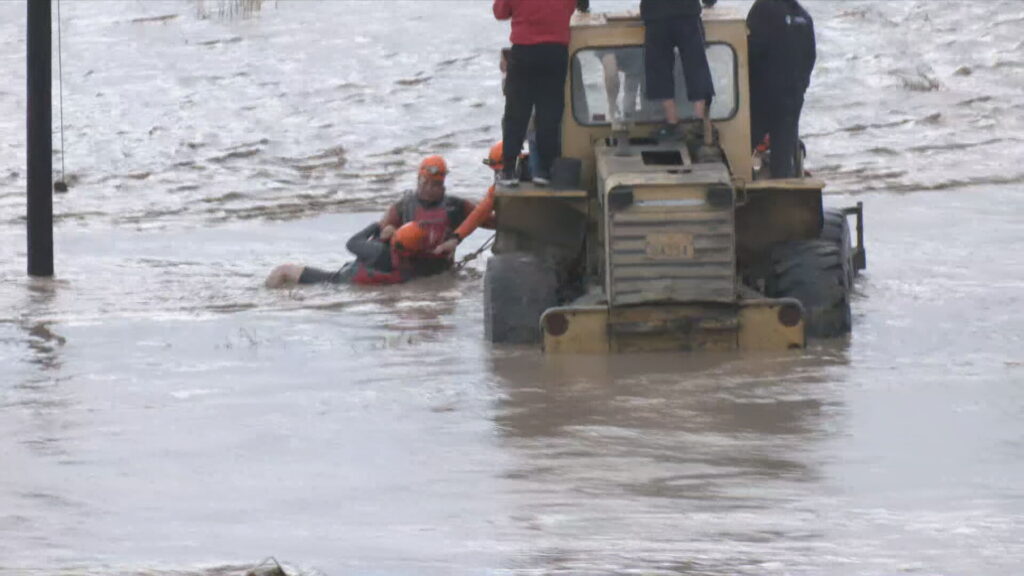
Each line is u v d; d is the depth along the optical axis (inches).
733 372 1503.4
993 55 4338.1
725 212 1601.9
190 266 2389.3
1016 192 2960.1
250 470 1147.3
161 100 4047.7
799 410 1321.4
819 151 3476.9
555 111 1752.0
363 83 4173.2
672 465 1134.4
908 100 3944.4
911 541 906.7
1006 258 2241.6
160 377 1551.4
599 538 925.8
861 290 1996.8
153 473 1141.1
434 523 977.5
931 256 2277.3
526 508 1010.7
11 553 907.4
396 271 2180.1
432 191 2196.1
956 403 1332.4
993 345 1617.9
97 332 1830.7
